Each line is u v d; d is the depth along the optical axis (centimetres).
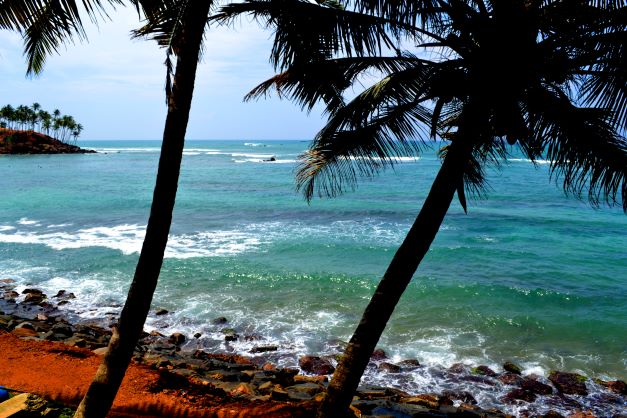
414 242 392
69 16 361
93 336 919
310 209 2777
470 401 745
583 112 386
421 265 1537
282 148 14938
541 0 401
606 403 746
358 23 431
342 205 2936
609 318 1087
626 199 388
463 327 1035
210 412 531
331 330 1009
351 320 1061
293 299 1192
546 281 1370
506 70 380
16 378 564
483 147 529
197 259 1563
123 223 2259
